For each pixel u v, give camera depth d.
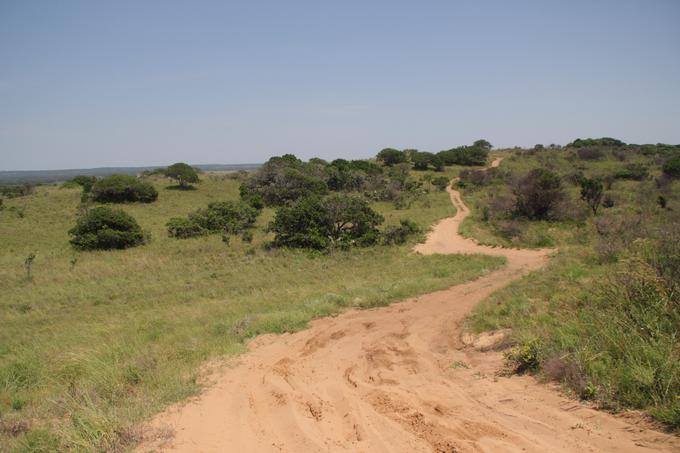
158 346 9.14
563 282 10.94
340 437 4.45
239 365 7.20
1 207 44.22
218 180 67.81
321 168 61.06
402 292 14.25
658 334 5.17
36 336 13.01
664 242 7.99
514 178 44.44
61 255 28.53
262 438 4.47
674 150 76.69
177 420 4.89
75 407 5.63
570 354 5.59
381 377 6.54
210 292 18.80
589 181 34.53
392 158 81.12
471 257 23.92
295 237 28.53
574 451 3.75
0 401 7.01
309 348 8.46
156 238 33.28
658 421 3.99
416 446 4.08
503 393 5.31
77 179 63.31
